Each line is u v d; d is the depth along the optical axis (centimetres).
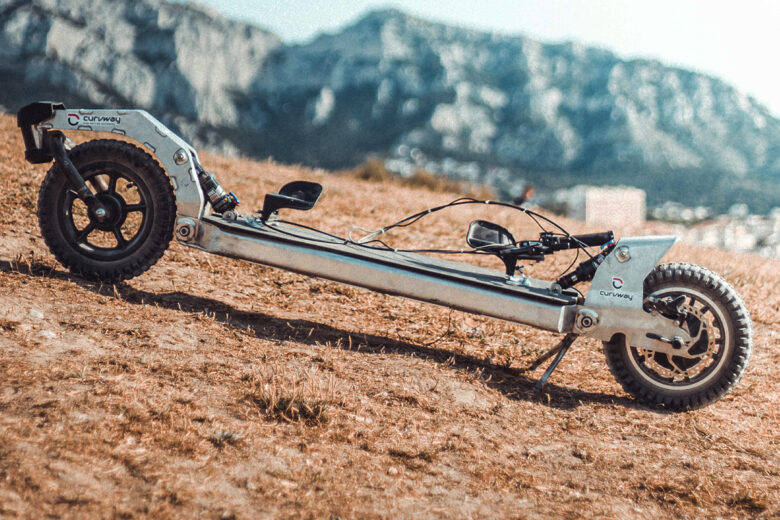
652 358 195
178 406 168
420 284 198
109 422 161
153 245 206
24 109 202
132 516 144
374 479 160
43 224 206
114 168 205
